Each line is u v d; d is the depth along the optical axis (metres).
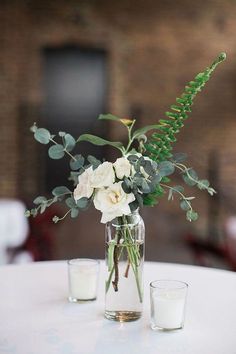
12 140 6.52
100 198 1.24
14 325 1.28
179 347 1.15
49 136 1.33
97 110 6.72
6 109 6.50
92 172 1.24
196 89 1.26
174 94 6.88
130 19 6.75
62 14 6.59
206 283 1.64
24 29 6.49
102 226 6.05
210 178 6.92
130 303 1.31
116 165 1.24
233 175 6.97
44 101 6.58
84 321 1.31
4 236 3.47
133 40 6.77
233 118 6.96
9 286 1.59
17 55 6.49
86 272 1.45
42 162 6.55
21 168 6.54
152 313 1.26
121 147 1.35
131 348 1.14
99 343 1.17
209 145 6.95
